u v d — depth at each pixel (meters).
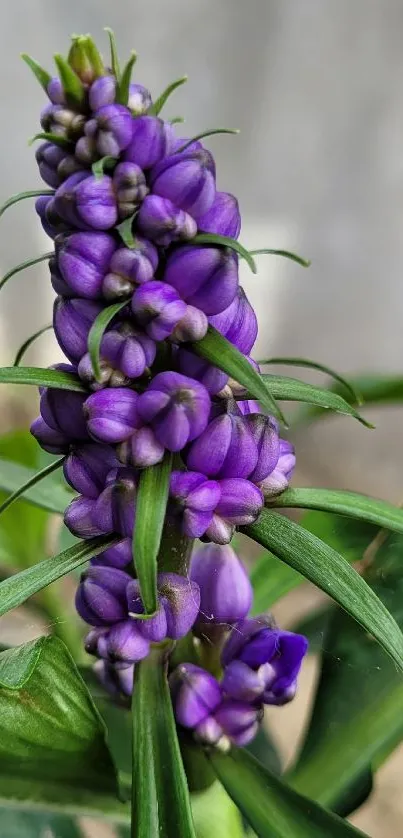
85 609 0.27
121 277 0.25
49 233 0.26
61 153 0.26
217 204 0.26
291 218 0.68
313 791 0.32
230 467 0.26
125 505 0.26
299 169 0.66
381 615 0.25
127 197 0.25
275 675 0.28
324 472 0.77
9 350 0.78
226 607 0.28
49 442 0.27
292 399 0.27
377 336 0.70
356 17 0.59
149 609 0.24
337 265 0.69
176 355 0.26
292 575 0.35
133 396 0.25
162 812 0.26
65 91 0.25
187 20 0.62
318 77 0.62
